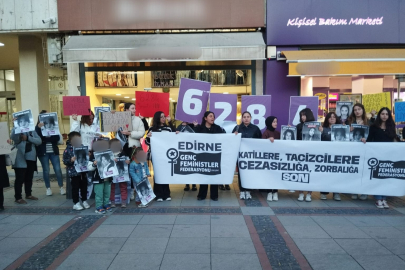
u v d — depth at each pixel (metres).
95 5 8.34
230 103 6.81
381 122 5.84
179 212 5.43
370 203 5.98
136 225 4.79
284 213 5.34
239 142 5.91
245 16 8.26
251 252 3.81
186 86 6.44
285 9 8.14
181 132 5.96
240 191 6.30
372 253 3.76
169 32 8.55
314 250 3.86
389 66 7.41
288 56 7.70
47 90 9.80
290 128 6.09
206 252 3.82
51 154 6.73
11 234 4.46
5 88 13.73
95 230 4.59
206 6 8.29
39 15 8.45
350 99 8.72
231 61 8.69
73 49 7.63
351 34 8.18
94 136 6.09
